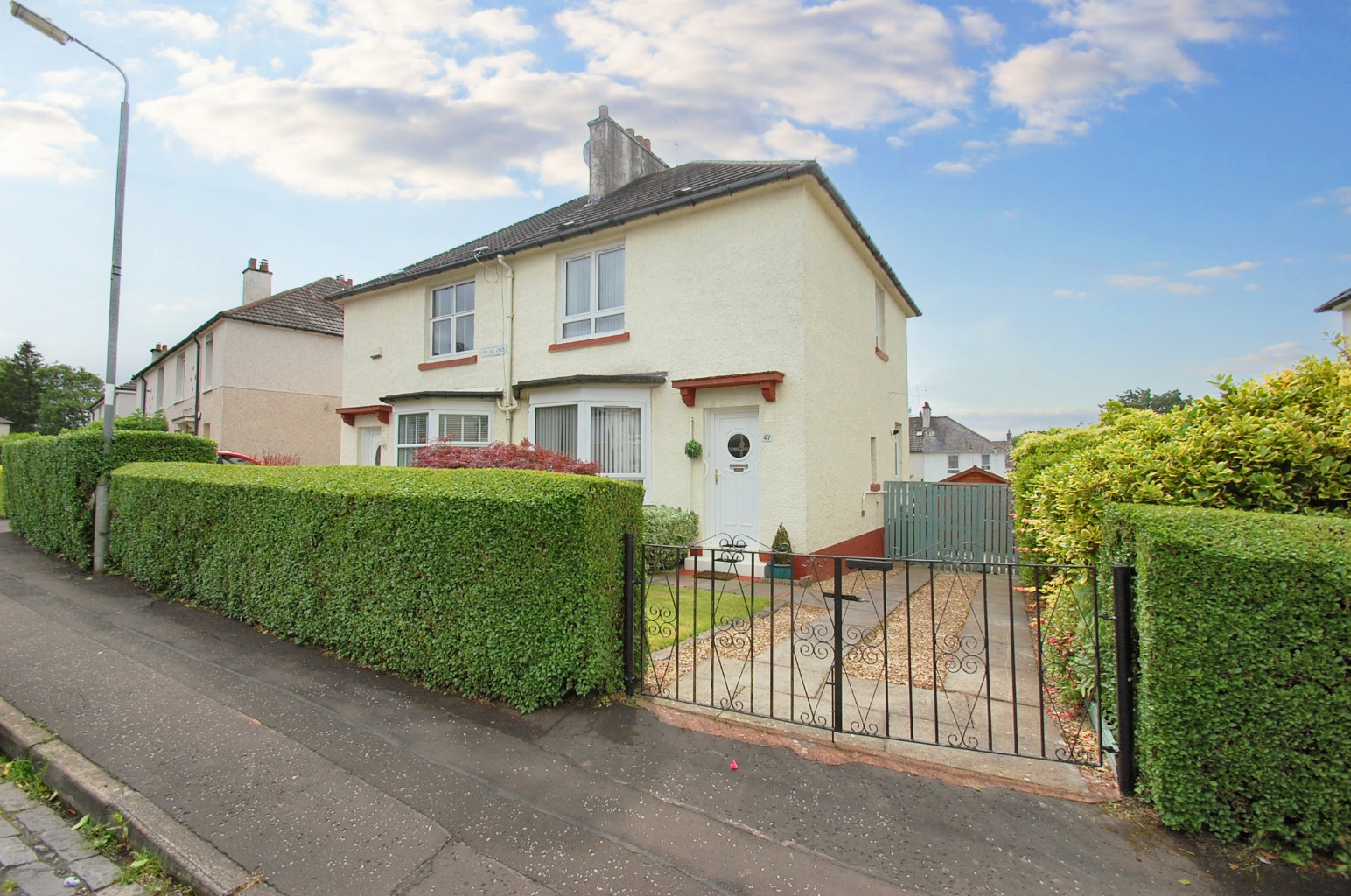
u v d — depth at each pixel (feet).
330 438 63.05
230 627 18.53
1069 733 12.19
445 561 13.96
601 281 35.06
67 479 26.12
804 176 28.04
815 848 8.70
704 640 18.35
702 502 30.63
